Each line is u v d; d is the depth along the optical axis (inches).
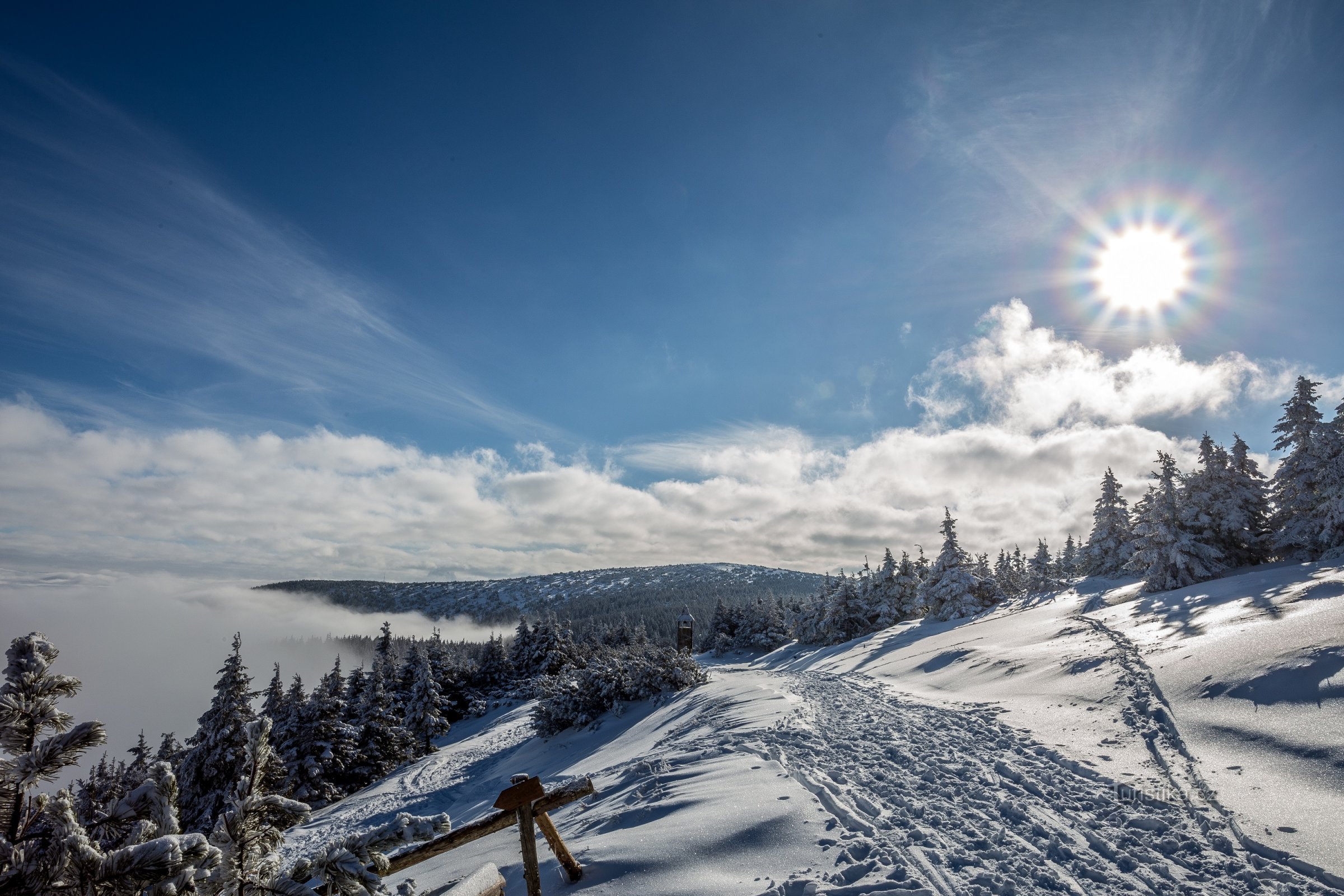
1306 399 1176.8
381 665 2058.3
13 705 97.9
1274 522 1244.5
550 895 242.8
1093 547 1813.5
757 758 408.2
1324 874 216.8
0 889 88.4
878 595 2239.2
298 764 1302.9
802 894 209.9
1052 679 620.1
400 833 119.1
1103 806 295.1
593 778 526.0
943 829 266.2
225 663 1043.3
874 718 557.6
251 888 108.8
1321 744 315.6
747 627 3107.8
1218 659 486.0
